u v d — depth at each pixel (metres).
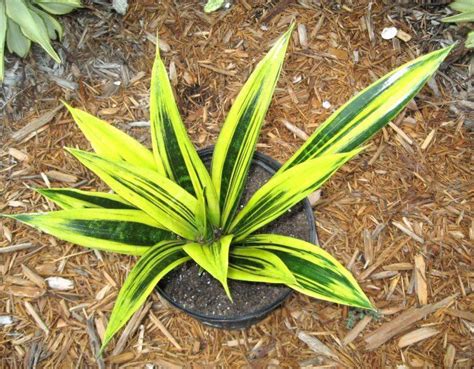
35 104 0.94
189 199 0.57
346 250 0.81
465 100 0.94
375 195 0.86
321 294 0.54
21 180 0.88
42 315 0.78
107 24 1.01
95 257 0.82
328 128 0.59
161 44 0.99
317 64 0.97
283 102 0.94
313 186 0.56
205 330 0.76
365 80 0.96
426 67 0.56
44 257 0.82
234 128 0.60
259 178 0.76
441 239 0.82
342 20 1.01
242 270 0.57
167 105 0.58
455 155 0.89
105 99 0.95
